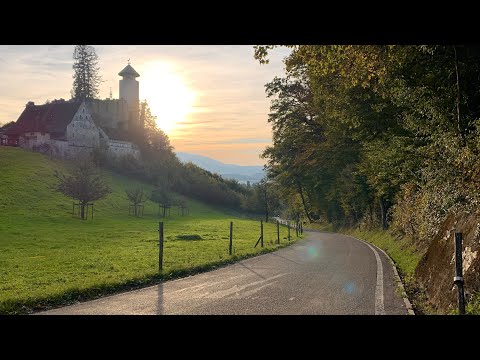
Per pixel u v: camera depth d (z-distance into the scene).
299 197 81.81
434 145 14.84
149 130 123.19
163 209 73.19
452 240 10.27
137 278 12.29
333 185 58.28
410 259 16.86
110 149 100.94
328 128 40.22
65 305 9.22
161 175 97.81
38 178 67.00
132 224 49.66
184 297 9.85
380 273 13.88
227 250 22.73
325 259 18.50
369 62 14.39
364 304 9.01
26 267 17.02
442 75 17.02
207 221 60.94
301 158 55.41
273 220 96.94
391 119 23.19
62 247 26.20
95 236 34.12
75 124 94.75
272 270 14.80
